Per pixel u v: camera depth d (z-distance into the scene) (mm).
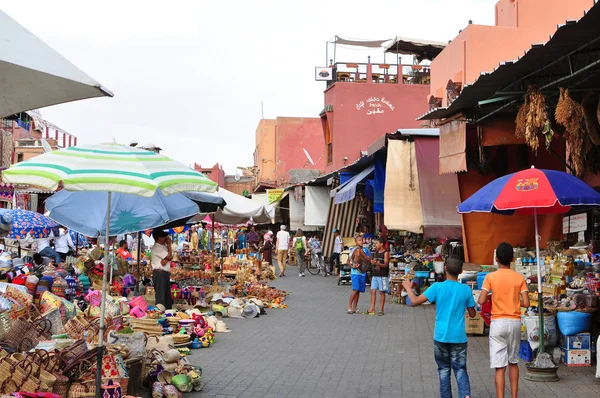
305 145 49094
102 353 6391
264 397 7590
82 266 15578
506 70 9594
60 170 5660
